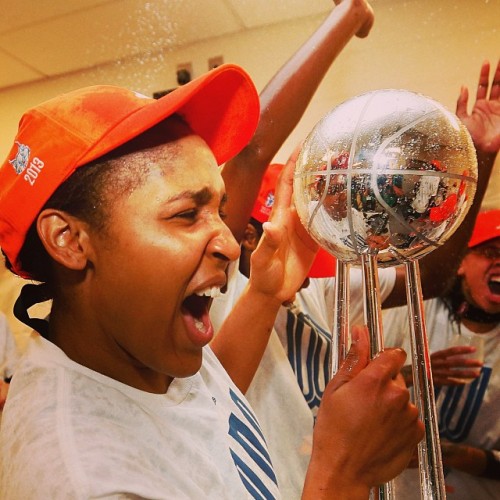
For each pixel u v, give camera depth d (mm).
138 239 443
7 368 1240
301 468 893
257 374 904
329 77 1748
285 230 718
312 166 432
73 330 499
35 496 375
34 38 1663
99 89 486
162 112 431
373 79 1712
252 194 823
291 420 904
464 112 786
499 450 1381
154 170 449
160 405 504
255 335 738
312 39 845
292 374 931
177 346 480
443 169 402
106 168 446
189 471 469
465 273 1426
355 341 460
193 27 1667
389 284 1145
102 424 433
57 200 455
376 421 424
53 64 1771
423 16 1663
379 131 404
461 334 1463
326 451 433
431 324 1507
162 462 444
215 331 894
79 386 458
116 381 484
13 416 449
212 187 472
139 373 512
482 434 1404
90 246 460
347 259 461
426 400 448
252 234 1090
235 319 741
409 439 441
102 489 366
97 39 1680
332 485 427
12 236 479
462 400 1415
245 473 538
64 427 411
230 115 576
